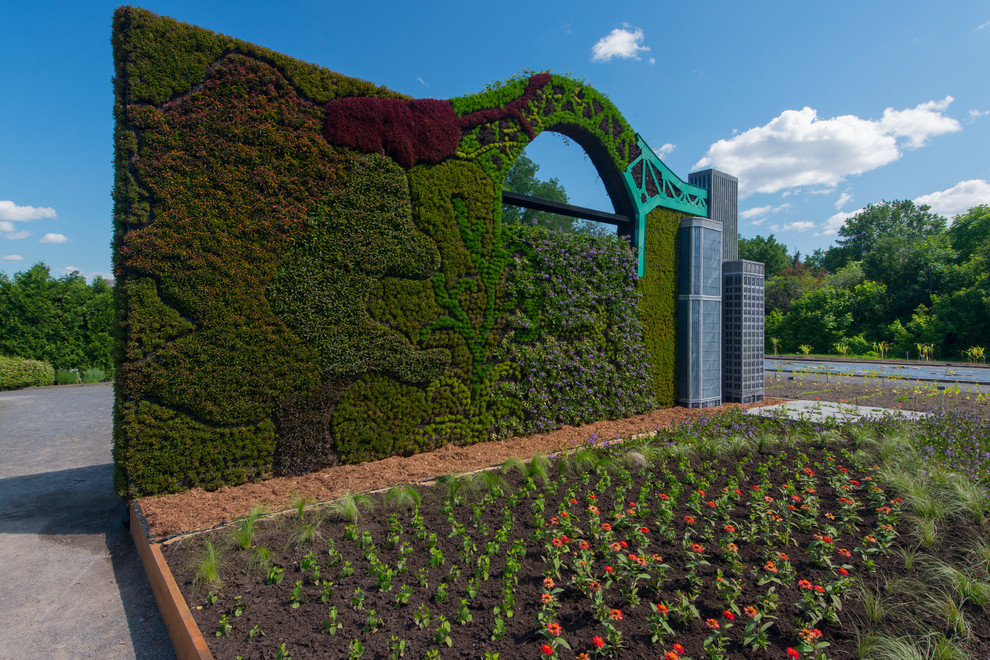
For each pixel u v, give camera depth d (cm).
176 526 414
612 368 866
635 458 551
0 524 509
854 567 338
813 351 3425
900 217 5691
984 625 277
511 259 736
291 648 256
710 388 1045
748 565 339
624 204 948
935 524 402
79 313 2208
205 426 502
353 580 323
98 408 1301
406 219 625
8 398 1544
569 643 255
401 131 621
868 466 545
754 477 519
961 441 644
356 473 556
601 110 880
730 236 1176
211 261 498
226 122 507
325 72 573
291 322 543
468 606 289
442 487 491
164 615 333
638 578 308
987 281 2794
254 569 341
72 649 308
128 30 462
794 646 257
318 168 561
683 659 239
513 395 741
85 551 446
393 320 617
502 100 730
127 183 464
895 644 249
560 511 387
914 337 2905
